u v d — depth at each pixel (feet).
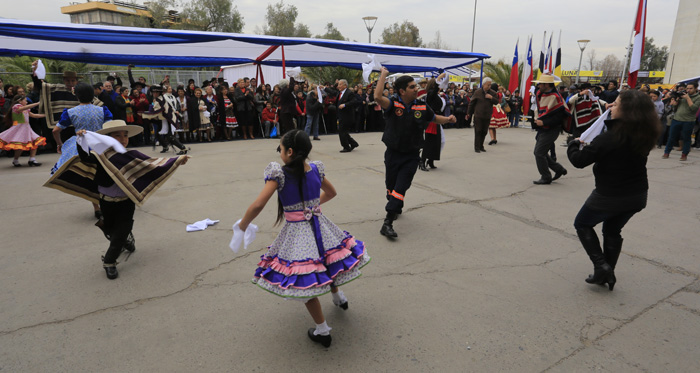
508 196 20.02
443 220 16.42
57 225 15.30
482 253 13.32
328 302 10.31
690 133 30.12
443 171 25.52
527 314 9.80
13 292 10.49
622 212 10.16
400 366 7.93
